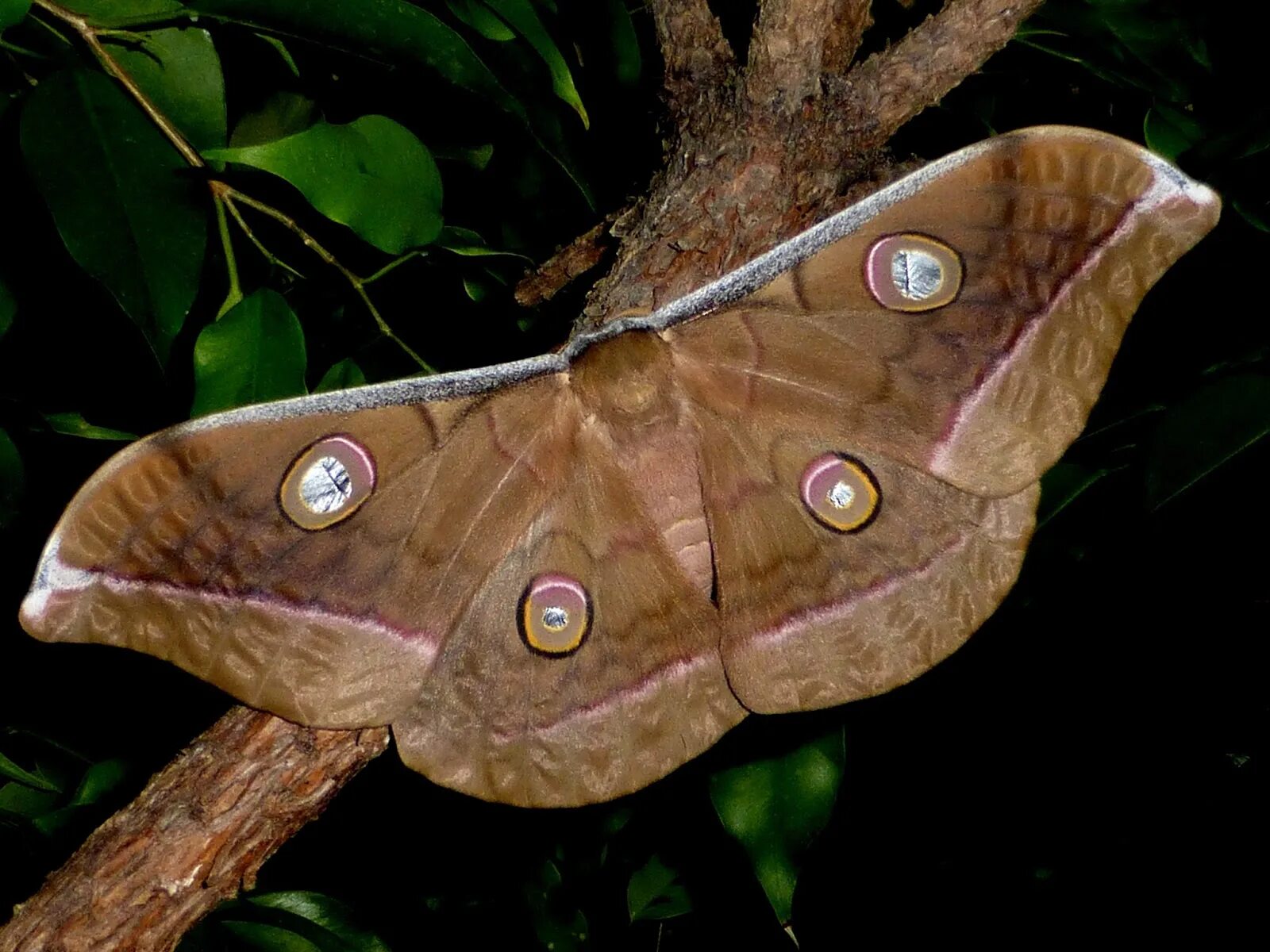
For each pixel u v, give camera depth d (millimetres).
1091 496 394
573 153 420
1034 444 366
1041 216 364
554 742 375
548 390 383
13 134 397
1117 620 410
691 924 493
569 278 418
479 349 439
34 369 424
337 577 367
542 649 376
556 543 380
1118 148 358
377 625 368
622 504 381
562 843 480
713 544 381
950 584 373
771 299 379
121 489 355
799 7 369
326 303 429
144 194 378
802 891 485
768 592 378
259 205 396
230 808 363
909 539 375
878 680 373
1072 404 364
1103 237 361
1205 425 377
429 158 388
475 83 397
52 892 361
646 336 377
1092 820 450
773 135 376
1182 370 399
